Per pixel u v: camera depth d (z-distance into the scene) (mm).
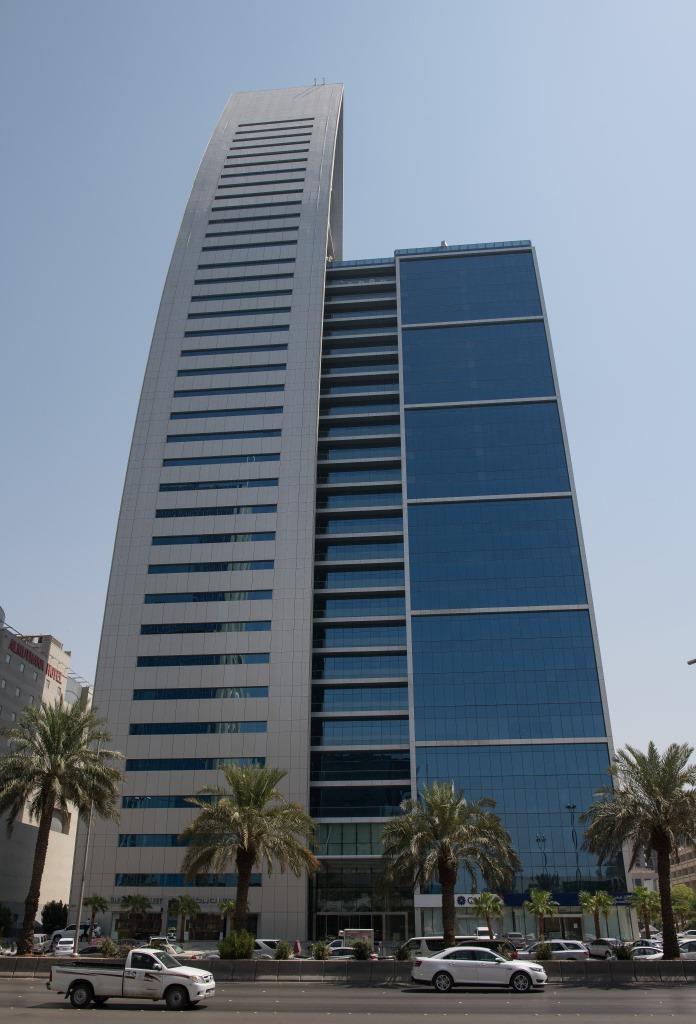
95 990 27484
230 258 119188
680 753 49438
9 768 48312
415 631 94750
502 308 117562
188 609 94375
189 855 50281
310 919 82875
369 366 117250
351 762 88938
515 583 96625
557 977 39688
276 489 100688
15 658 113438
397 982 38938
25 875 112375
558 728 88250
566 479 102688
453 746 88125
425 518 101688
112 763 86875
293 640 91688
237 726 87812
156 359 111188
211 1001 29422
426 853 49812
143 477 103062
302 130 134875
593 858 81875
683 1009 27438
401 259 124812
